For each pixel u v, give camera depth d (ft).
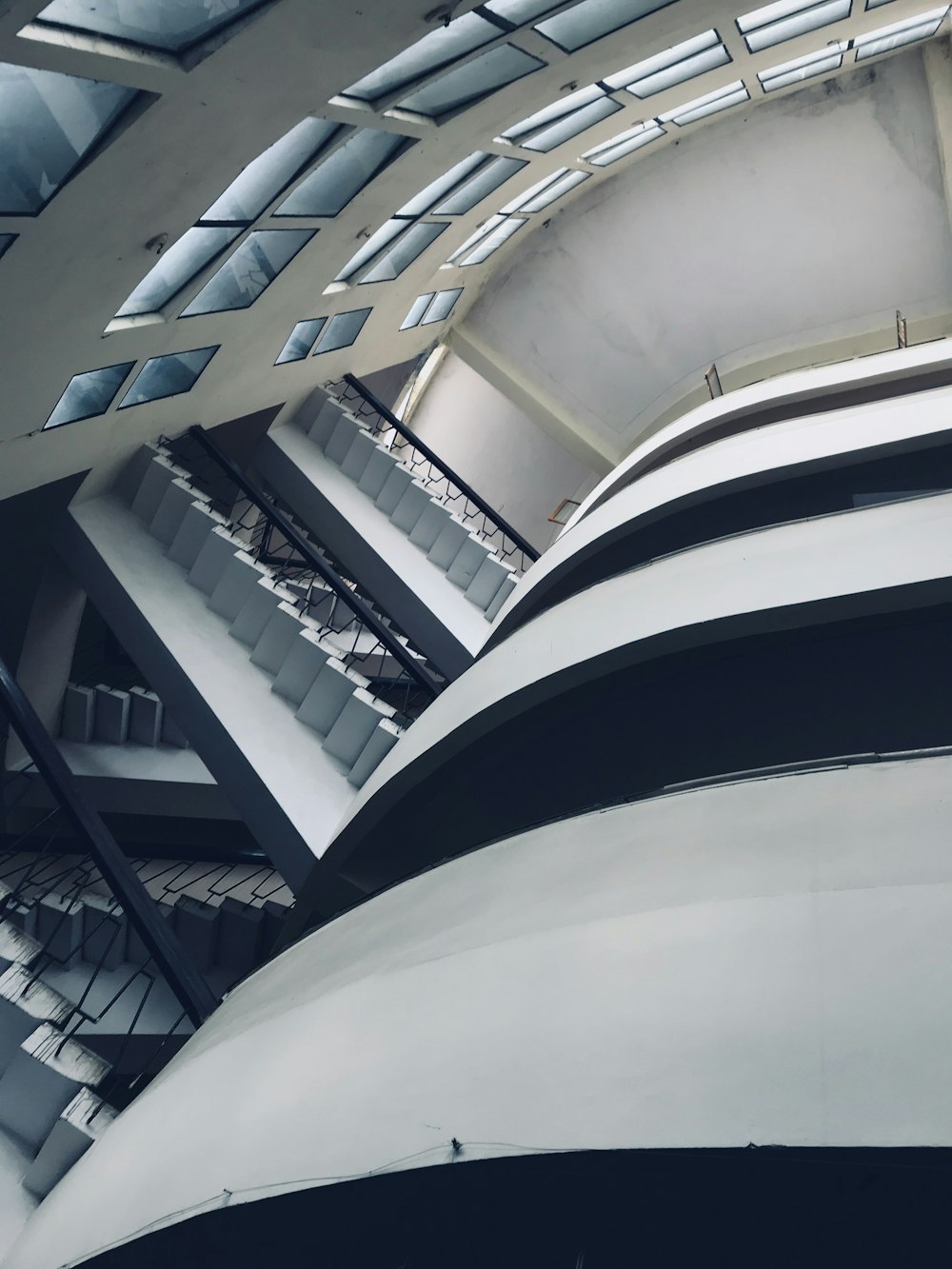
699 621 24.67
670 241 67.36
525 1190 11.51
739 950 12.24
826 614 23.32
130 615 43.14
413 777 31.24
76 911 39.78
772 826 14.71
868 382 40.81
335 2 22.22
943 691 24.12
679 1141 10.35
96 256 27.86
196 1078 18.02
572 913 14.61
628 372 72.43
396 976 15.72
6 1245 21.83
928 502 24.45
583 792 29.48
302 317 47.11
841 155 61.87
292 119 27.17
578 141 48.60
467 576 56.44
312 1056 15.20
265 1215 13.14
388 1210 12.37
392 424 63.05
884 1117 9.73
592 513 43.50
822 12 43.16
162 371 41.42
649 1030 11.73
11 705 32.04
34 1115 24.61
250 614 43.98
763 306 67.82
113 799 57.06
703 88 48.57
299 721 42.22
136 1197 15.49
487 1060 12.59
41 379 32.24
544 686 27.43
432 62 28.60
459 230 52.95
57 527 44.29
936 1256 9.77
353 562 56.70
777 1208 10.41
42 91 20.94
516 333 73.67
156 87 22.04
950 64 57.11
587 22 31.07
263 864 52.47
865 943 11.52
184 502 45.19
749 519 36.27
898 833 13.26
